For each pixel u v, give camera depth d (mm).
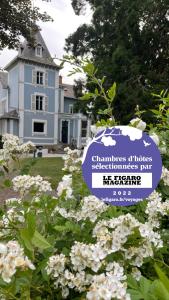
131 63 15266
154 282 897
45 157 19219
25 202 1494
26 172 2143
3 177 2102
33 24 13250
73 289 1069
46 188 1576
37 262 1137
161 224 1485
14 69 29562
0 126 30359
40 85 29547
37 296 1006
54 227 1261
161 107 2426
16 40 13281
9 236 1316
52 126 30641
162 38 16094
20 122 28641
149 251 1047
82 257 985
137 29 15773
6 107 31094
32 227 956
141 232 1024
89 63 2066
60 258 1032
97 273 1022
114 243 1012
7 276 846
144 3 14727
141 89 14266
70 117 33062
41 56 29438
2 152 2215
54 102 30594
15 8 12602
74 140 32531
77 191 1563
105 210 1352
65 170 1870
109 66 15422
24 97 28812
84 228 1289
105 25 17016
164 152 1994
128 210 1522
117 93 14562
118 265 953
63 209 1425
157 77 14648
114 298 816
